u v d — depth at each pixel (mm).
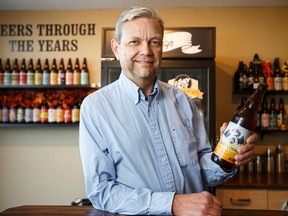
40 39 2895
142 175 855
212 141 2125
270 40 2760
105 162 860
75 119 2615
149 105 944
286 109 2678
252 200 2074
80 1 2688
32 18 2902
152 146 893
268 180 2207
